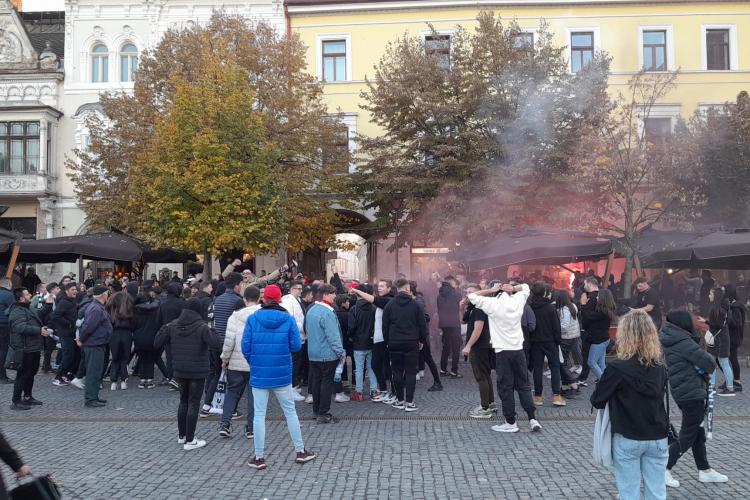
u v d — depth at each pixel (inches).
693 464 241.6
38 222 1088.8
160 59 824.9
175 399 395.2
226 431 292.7
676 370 212.8
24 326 362.9
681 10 1000.9
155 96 827.4
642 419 157.9
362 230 987.9
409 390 345.7
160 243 673.6
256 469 242.7
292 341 250.8
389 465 246.4
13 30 1103.6
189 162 677.9
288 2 1015.6
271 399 395.2
